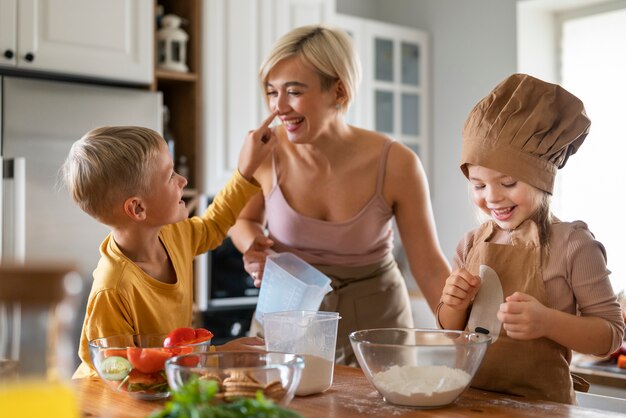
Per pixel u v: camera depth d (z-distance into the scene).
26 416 0.61
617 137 3.33
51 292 0.60
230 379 0.92
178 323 1.40
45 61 2.48
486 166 1.33
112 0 2.63
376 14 4.14
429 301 1.76
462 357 1.07
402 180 1.73
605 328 1.23
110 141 1.37
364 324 1.72
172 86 3.07
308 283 1.45
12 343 0.62
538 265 1.31
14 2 2.42
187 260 1.53
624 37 3.31
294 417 0.75
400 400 1.07
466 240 1.49
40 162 2.43
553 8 3.52
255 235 1.80
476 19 3.69
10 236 2.35
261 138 1.67
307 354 1.15
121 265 1.30
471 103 3.72
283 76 1.62
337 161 1.73
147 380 1.10
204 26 2.95
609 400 1.33
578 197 3.47
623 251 3.30
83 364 1.38
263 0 3.13
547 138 1.31
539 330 1.20
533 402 1.11
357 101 3.56
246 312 3.06
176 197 1.44
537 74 3.54
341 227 1.71
